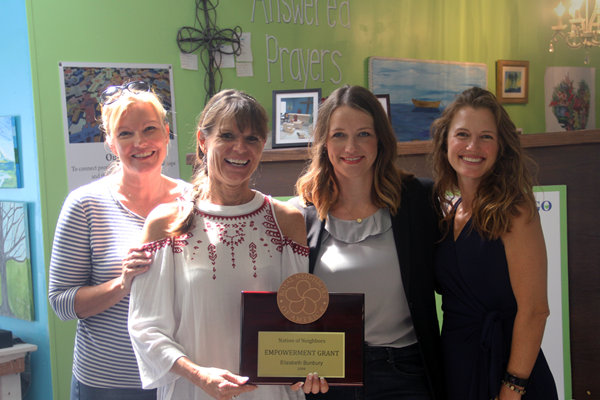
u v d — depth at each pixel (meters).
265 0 3.14
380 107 1.52
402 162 2.10
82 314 1.44
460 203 1.55
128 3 2.76
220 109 1.29
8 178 2.77
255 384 1.22
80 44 2.66
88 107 2.70
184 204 1.36
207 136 1.31
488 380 1.37
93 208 1.50
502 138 1.43
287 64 3.23
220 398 1.16
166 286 1.27
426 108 3.78
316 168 1.57
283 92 2.50
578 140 1.77
